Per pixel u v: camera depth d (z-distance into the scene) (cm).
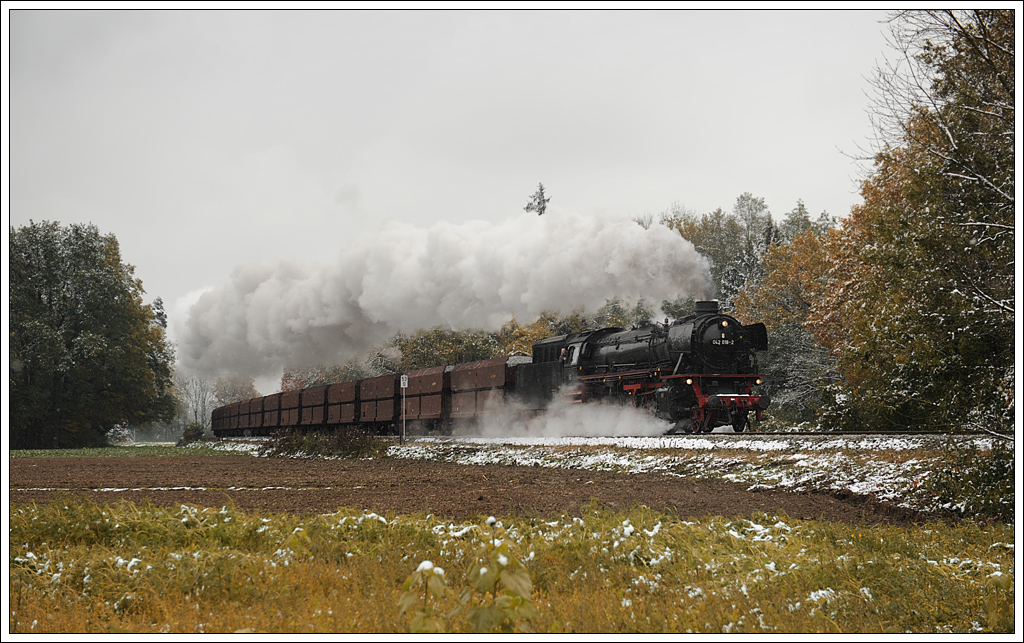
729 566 878
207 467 2600
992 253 1395
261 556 920
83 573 852
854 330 1596
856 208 2991
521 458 2391
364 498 1587
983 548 1048
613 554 900
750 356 2766
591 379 2898
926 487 1352
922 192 1450
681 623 700
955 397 1388
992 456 1291
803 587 810
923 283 1382
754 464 1758
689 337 2538
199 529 1056
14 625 712
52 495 1712
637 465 2000
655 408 2597
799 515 1315
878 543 1008
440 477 2016
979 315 1355
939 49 1480
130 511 1180
